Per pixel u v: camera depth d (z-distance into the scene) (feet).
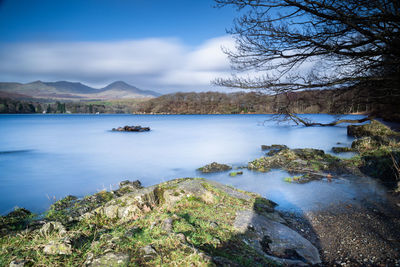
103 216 19.06
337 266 13.05
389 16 12.26
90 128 196.13
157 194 22.00
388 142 53.11
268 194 28.81
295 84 16.37
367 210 21.12
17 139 119.65
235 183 35.70
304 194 27.61
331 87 16.49
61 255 11.68
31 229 17.97
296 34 14.78
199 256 10.95
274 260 12.39
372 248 14.64
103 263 10.47
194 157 67.05
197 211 18.34
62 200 31.22
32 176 49.75
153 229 14.15
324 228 18.40
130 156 72.23
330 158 46.14
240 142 98.32
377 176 31.60
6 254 12.02
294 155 49.01
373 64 15.26
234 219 17.12
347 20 12.31
